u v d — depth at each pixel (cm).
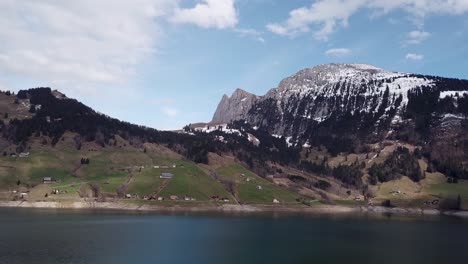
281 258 14400
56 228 19925
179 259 13825
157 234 19225
